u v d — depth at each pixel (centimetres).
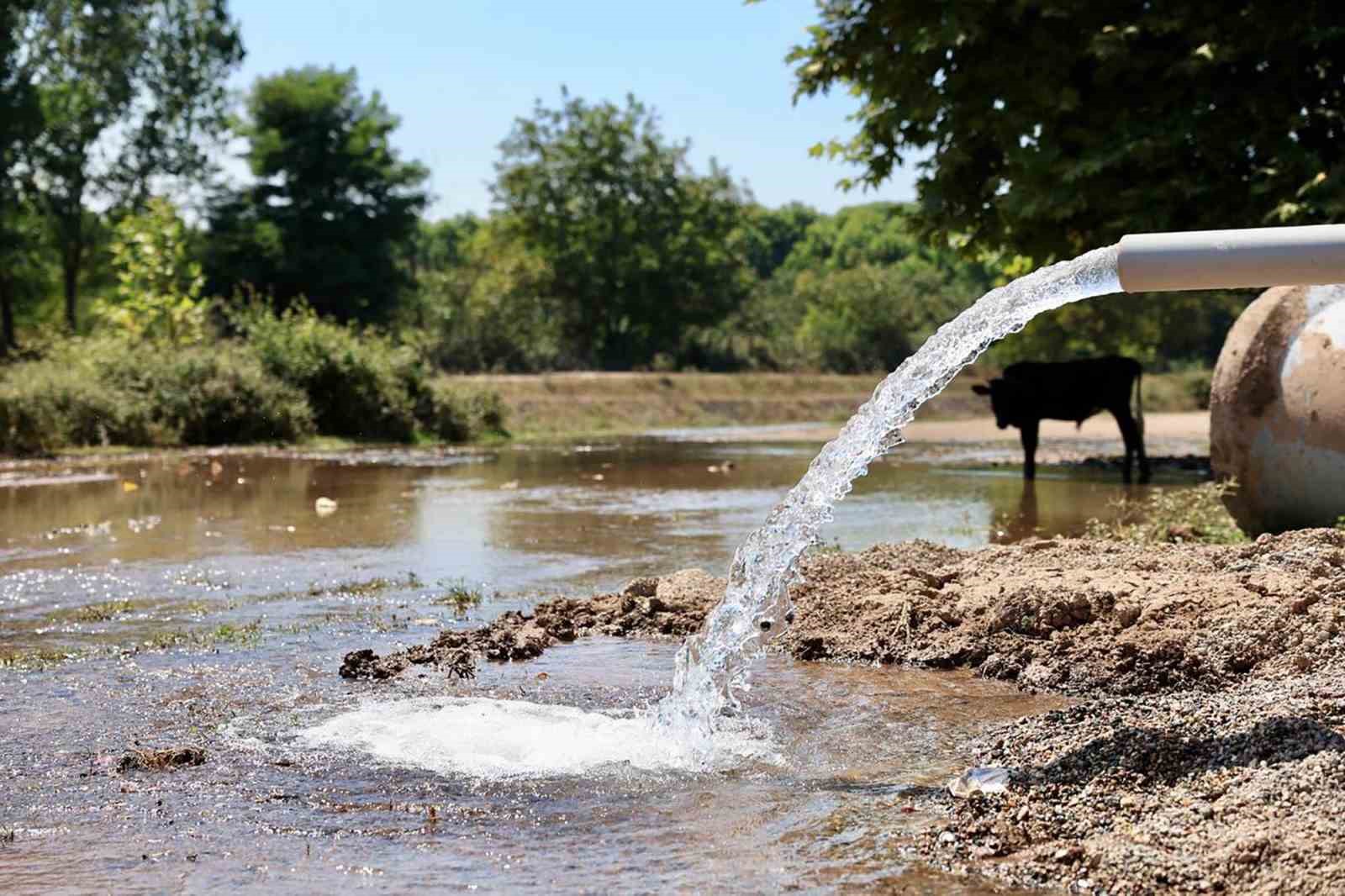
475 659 741
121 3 5506
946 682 683
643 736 584
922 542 978
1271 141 1616
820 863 432
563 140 6800
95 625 841
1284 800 430
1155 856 411
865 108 2002
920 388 600
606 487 1864
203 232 6156
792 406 4950
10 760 550
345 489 1828
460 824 473
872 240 14312
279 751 565
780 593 723
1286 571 763
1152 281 507
